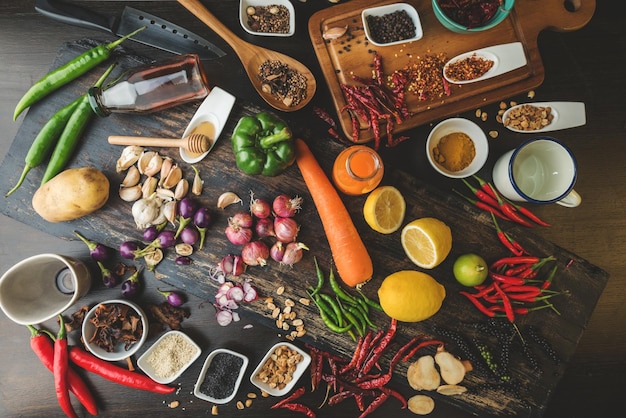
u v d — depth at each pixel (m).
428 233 0.66
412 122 0.72
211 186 0.70
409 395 0.74
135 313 0.71
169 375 0.71
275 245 0.68
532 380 0.71
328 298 0.69
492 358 0.71
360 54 0.72
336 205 0.67
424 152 0.74
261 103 0.74
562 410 0.75
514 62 0.72
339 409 0.74
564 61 0.75
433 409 0.74
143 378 0.71
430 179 0.74
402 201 0.69
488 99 0.73
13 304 0.66
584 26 0.75
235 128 0.67
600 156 0.75
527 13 0.73
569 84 0.75
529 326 0.72
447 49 0.73
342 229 0.67
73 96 0.70
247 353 0.74
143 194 0.69
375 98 0.70
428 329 0.71
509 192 0.71
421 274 0.67
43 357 0.69
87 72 0.70
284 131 0.63
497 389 0.71
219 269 0.69
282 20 0.73
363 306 0.70
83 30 0.73
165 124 0.70
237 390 0.73
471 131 0.71
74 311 0.72
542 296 0.71
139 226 0.69
